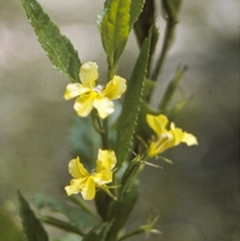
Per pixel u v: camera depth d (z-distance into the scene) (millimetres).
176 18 289
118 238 279
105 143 252
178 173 646
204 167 648
